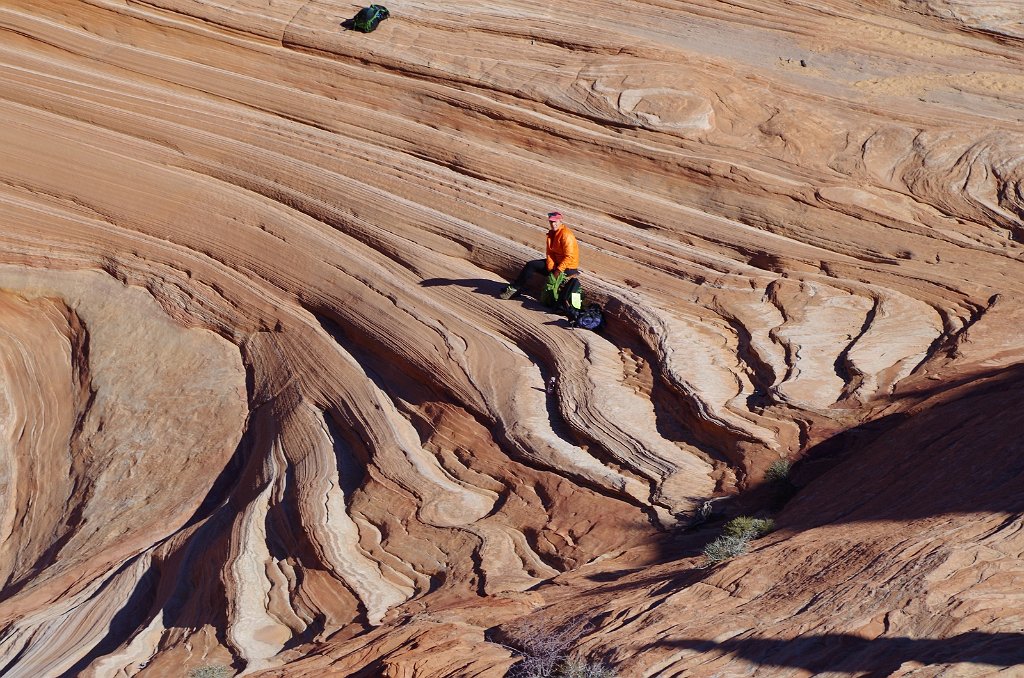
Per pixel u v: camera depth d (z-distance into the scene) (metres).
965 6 23.02
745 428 11.18
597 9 22.83
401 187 17.75
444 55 19.66
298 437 14.98
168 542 13.82
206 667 10.13
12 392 18.25
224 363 17.25
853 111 18.56
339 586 11.34
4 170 19.50
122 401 17.20
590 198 17.14
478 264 16.30
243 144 19.03
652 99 18.03
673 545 9.83
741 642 6.31
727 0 23.52
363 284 16.34
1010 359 11.30
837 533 7.87
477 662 7.48
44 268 18.94
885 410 10.88
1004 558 6.39
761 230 16.11
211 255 18.11
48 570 14.78
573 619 7.83
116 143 19.45
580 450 12.17
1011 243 15.25
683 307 14.36
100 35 20.73
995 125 17.83
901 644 5.73
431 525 11.89
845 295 14.03
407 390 14.84
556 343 13.98
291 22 20.41
